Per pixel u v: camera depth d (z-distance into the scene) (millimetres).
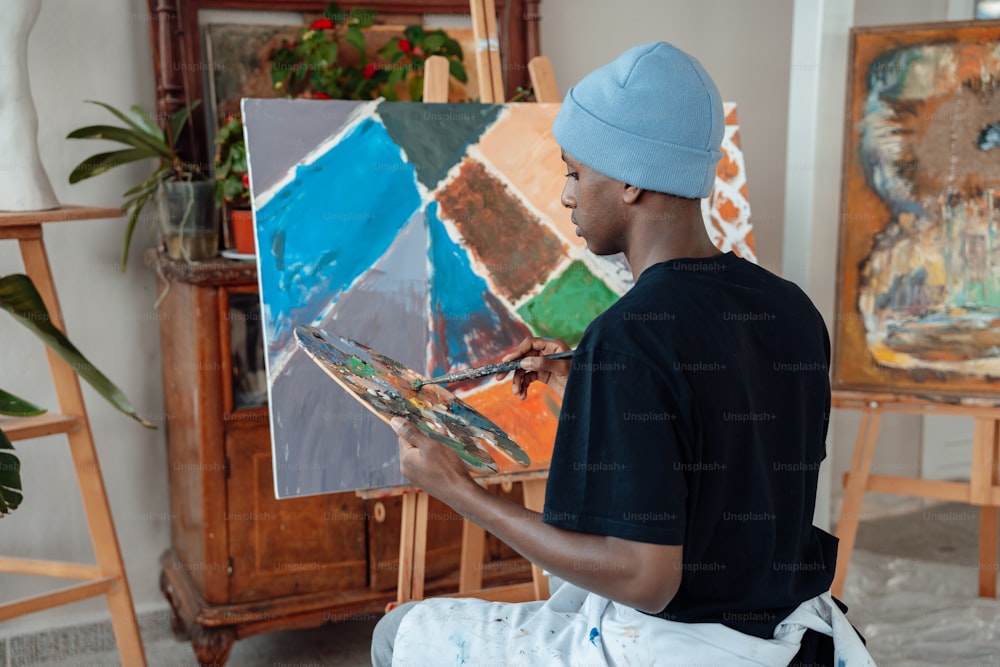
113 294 2285
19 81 1850
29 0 1812
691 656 1032
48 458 2260
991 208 2268
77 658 2209
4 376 2178
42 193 1896
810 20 2350
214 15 2252
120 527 2367
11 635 2266
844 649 1103
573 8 2631
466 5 2469
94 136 2010
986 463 2301
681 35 2783
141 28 2225
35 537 2268
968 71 2260
